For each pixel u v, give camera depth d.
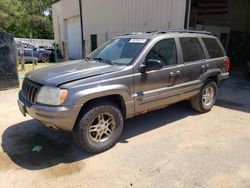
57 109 3.25
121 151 3.81
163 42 4.41
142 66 3.99
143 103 4.12
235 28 16.44
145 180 3.08
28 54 16.64
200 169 3.31
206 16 14.16
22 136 4.35
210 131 4.59
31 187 2.96
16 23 34.66
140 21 11.07
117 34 13.17
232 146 3.98
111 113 3.75
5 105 6.21
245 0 16.14
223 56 5.85
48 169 3.33
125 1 12.02
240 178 3.11
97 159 3.58
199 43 5.18
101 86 3.53
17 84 8.23
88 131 3.54
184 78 4.76
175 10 9.12
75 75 3.51
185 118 5.27
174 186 2.96
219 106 6.24
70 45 21.53
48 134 4.43
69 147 3.94
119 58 4.23
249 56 16.50
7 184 3.02
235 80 10.05
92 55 4.86
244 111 5.84
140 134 4.44
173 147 3.94
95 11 15.38
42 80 3.51
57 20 23.64
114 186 2.97
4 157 3.64
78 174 3.21
